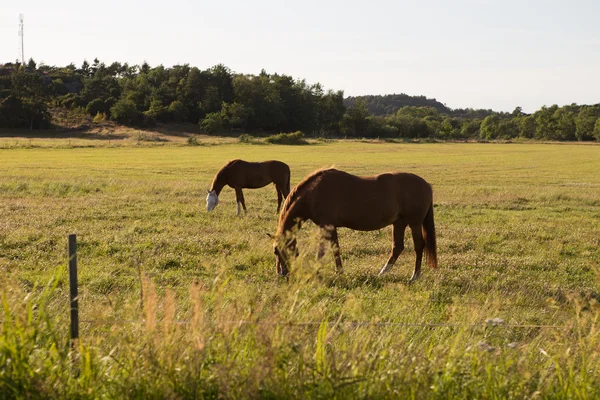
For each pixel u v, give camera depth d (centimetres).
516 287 928
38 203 1909
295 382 418
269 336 447
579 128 16862
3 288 447
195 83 14662
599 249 1282
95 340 498
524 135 19025
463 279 966
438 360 454
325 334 496
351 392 414
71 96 15300
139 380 418
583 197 2467
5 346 407
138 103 14425
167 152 6419
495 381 448
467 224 1681
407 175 1027
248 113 13800
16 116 11494
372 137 15412
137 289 845
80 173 3453
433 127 16612
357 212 976
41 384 399
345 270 984
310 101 15275
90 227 1419
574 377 461
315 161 5281
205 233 1394
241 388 410
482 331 582
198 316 459
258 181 1884
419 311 703
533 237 1412
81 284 877
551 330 633
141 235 1337
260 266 1016
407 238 1359
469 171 4372
